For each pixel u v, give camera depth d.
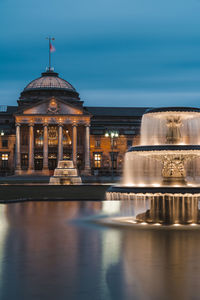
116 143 121.31
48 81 131.00
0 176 110.44
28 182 77.94
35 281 10.17
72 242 15.05
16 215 23.45
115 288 9.59
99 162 120.50
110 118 130.50
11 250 13.73
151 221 20.22
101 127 123.56
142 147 20.52
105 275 10.65
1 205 30.08
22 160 118.25
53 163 117.81
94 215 23.53
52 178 69.69
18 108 126.19
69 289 9.55
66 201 34.28
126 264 11.74
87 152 112.06
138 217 20.92
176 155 20.92
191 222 19.97
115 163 120.88
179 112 20.88
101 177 103.00
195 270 11.08
